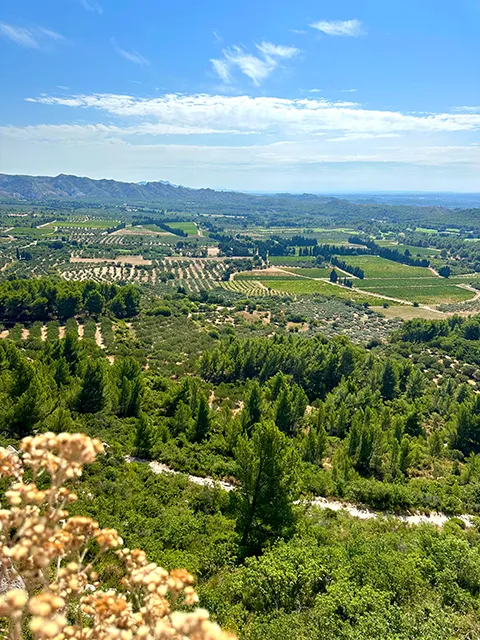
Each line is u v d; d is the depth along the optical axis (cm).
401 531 2339
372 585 1384
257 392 3838
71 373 4353
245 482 1964
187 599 376
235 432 3356
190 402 3912
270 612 1246
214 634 297
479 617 1316
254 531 1902
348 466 3192
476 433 4262
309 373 5453
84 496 1948
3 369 4053
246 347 5903
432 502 2962
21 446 386
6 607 295
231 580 1407
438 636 1127
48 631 288
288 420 3897
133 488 2259
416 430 4425
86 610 389
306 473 3009
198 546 1736
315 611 1182
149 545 1627
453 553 1677
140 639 321
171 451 3078
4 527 373
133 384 3684
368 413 4181
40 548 350
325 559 1543
